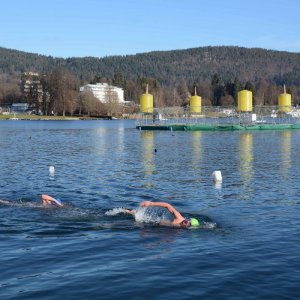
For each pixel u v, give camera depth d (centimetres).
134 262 1029
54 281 915
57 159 3419
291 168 2809
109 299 829
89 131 7875
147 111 8538
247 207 1652
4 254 1088
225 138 5756
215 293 855
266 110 9800
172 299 829
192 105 8462
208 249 1127
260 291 862
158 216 1470
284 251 1108
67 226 1355
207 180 2330
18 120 15300
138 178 2406
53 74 16675
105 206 1673
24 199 1812
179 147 4466
